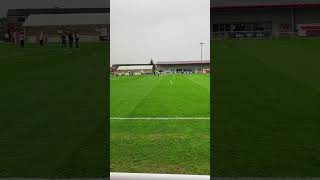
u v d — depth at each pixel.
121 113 12.91
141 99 16.83
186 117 12.05
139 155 7.58
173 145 8.38
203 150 7.91
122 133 9.55
